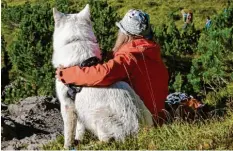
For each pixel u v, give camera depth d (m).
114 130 8.71
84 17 9.19
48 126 12.11
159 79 9.23
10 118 12.04
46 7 45.66
